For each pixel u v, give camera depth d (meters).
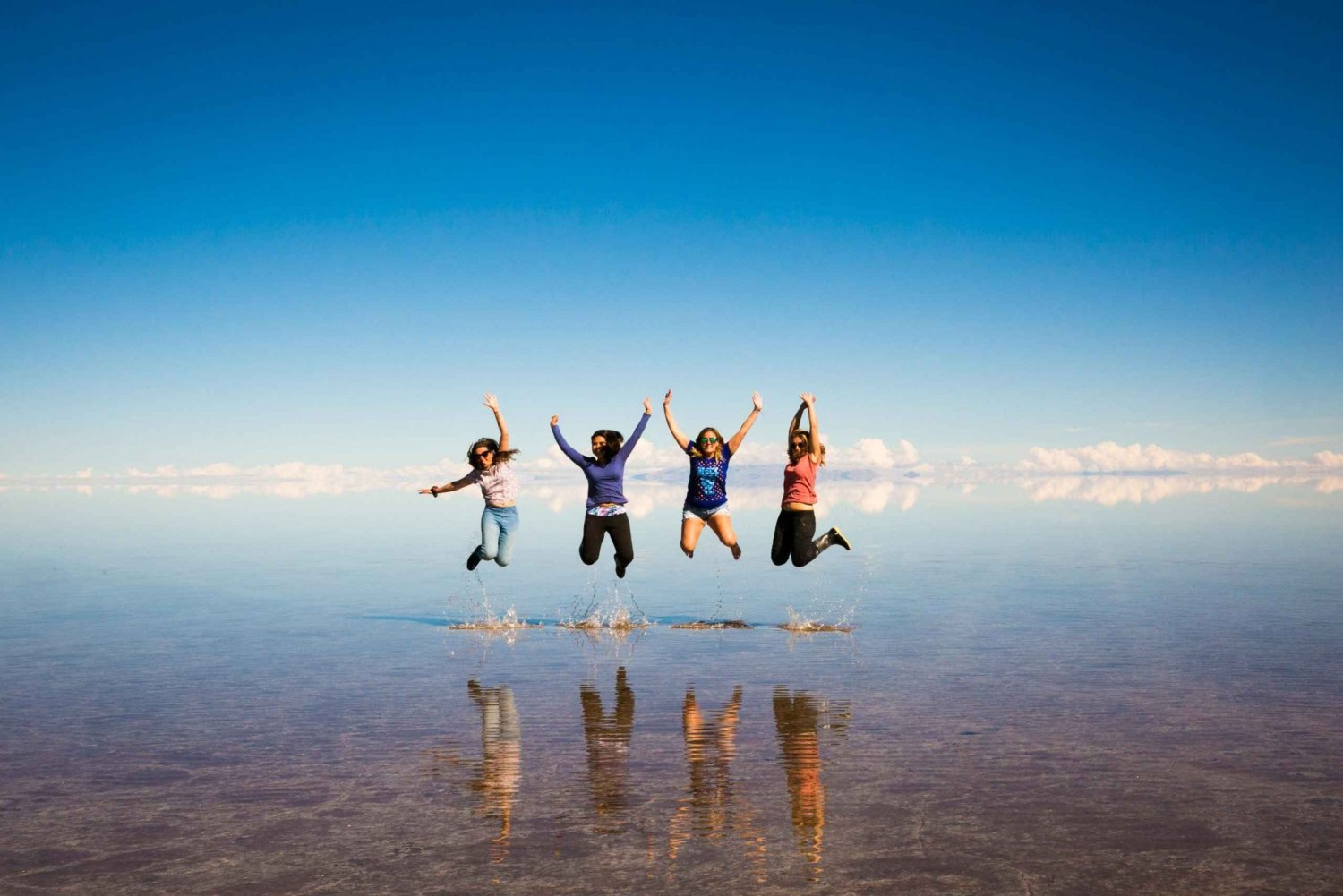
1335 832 3.76
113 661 7.51
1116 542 18.47
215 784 4.46
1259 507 32.91
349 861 3.53
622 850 3.62
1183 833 3.74
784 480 9.47
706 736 5.25
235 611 10.25
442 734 5.33
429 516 31.50
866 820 3.92
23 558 16.42
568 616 9.98
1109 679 6.61
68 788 4.41
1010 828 3.81
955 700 6.05
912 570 13.86
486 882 3.34
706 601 11.05
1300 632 8.39
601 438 9.63
